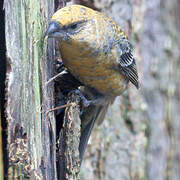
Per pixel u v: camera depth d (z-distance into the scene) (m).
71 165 6.68
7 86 5.59
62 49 6.91
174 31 11.48
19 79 5.70
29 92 5.88
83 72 7.36
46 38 6.38
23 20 5.82
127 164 9.46
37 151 5.97
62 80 7.42
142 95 10.04
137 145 9.65
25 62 5.81
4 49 5.84
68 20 6.47
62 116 7.11
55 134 6.55
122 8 9.55
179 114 11.38
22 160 5.66
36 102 6.02
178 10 11.91
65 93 7.35
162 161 10.62
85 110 8.00
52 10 6.85
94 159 9.12
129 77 8.30
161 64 10.79
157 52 10.69
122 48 7.88
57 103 7.20
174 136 11.20
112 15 9.38
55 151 6.47
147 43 10.45
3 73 5.82
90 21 6.90
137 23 10.00
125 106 9.58
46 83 6.34
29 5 5.92
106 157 9.20
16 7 5.73
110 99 8.34
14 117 5.62
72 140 6.73
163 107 10.80
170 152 11.04
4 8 5.62
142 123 9.84
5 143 5.70
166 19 11.03
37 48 6.08
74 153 6.73
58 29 6.38
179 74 11.52
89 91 8.00
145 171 9.85
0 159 5.39
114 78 7.77
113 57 7.48
